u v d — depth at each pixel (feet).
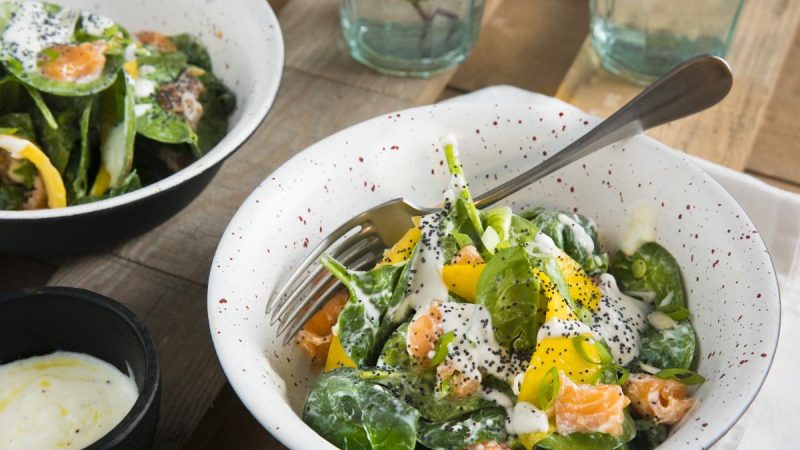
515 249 1.42
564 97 2.02
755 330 1.39
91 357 1.52
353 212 1.60
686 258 1.53
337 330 1.44
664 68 2.02
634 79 2.04
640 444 1.42
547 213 1.57
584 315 1.47
